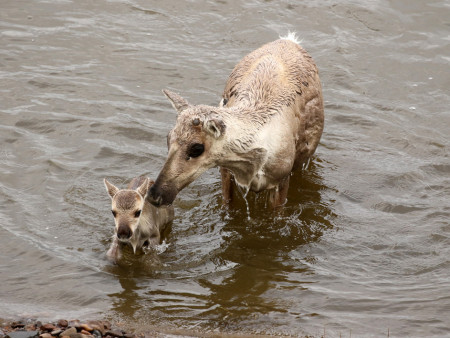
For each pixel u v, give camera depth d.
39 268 12.39
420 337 10.75
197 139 11.77
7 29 20.69
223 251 13.24
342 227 14.08
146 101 18.05
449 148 16.78
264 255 13.14
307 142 14.55
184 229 13.93
